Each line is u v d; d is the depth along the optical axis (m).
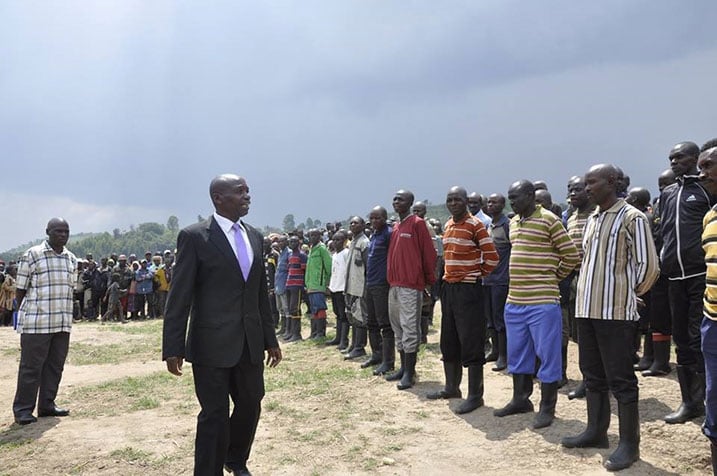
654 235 6.89
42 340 6.27
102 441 5.44
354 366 8.56
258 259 4.16
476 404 5.92
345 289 9.38
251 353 3.99
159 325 16.06
